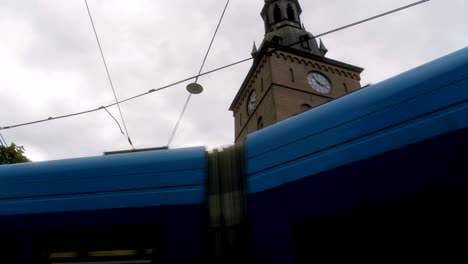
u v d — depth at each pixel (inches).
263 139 145.9
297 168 130.6
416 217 105.7
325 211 119.2
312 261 115.4
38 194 154.6
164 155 154.5
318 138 131.7
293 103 1053.2
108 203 145.3
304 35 1412.4
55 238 143.7
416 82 121.2
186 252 130.6
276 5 1631.4
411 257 103.0
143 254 134.4
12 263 142.1
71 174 156.6
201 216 136.7
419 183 107.8
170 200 141.6
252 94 1272.1
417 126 114.4
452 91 113.7
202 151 154.1
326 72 1229.7
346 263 111.0
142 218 139.7
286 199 128.0
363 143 121.4
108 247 138.3
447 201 102.5
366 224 112.0
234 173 145.5
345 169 121.0
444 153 107.0
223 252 129.4
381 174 114.5
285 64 1167.6
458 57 118.9
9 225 150.3
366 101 128.0
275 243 123.4
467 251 95.8
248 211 134.6
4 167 168.6
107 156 160.1
